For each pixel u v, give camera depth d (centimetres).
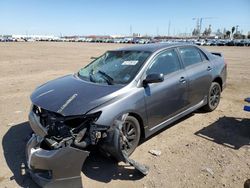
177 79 468
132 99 380
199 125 525
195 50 554
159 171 363
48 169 312
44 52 2953
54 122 341
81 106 340
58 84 434
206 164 378
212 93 593
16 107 674
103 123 338
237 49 3650
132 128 393
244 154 405
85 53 2783
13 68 1491
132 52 482
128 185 335
